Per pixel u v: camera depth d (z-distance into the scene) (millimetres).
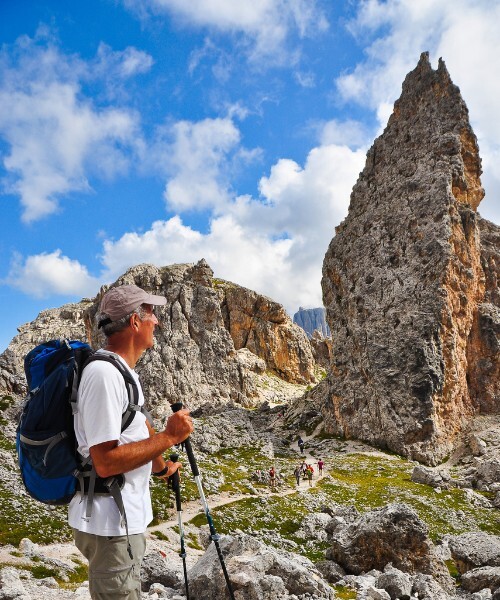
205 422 105188
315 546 47031
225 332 177000
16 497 48188
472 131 127125
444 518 61094
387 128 139875
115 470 4172
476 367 115438
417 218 119562
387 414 104188
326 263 137250
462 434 105188
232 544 15602
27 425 4395
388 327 113125
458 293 113812
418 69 137375
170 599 13672
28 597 12703
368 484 75750
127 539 4477
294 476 78188
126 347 4859
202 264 187250
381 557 26469
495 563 28609
